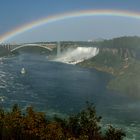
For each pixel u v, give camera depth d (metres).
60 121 25.14
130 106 83.75
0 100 83.56
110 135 24.58
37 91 100.94
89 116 24.44
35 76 139.88
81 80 138.25
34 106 78.50
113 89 114.62
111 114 73.81
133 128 62.62
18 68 169.00
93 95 100.12
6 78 127.75
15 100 84.56
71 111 74.75
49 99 88.56
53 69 181.50
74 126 24.41
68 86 116.81
